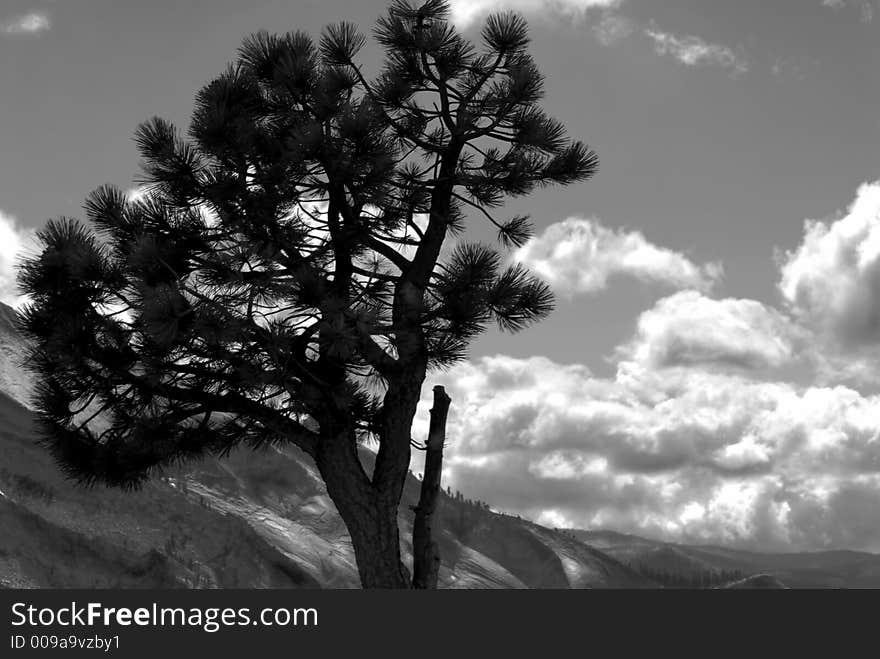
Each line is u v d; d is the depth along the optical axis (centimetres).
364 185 1836
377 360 1842
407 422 1859
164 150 1925
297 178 1845
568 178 2088
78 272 1891
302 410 1870
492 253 1783
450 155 2038
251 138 1858
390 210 1995
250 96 1961
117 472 2019
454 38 2109
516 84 2016
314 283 1719
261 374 1775
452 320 1748
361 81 2036
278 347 1723
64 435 2019
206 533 7450
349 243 1905
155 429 1959
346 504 1838
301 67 1900
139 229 1980
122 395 2002
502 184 2066
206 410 1930
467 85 2116
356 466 1856
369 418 2073
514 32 2106
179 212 1980
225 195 1838
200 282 1811
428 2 2125
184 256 1866
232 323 1689
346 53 2078
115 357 1916
